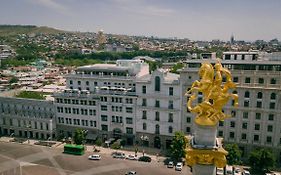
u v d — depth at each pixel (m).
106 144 125.31
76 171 102.38
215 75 42.41
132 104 122.88
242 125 109.75
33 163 109.81
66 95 132.38
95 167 105.31
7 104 143.12
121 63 143.12
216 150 39.72
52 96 142.50
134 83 126.06
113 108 126.44
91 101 129.12
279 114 104.25
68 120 135.00
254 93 106.06
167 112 117.88
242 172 99.06
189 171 101.25
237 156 100.81
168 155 114.88
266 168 99.94
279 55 113.94
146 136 123.94
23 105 139.50
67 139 133.50
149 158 110.44
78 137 121.31
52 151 121.88
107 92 126.56
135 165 106.69
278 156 107.06
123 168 104.25
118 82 129.50
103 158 113.75
